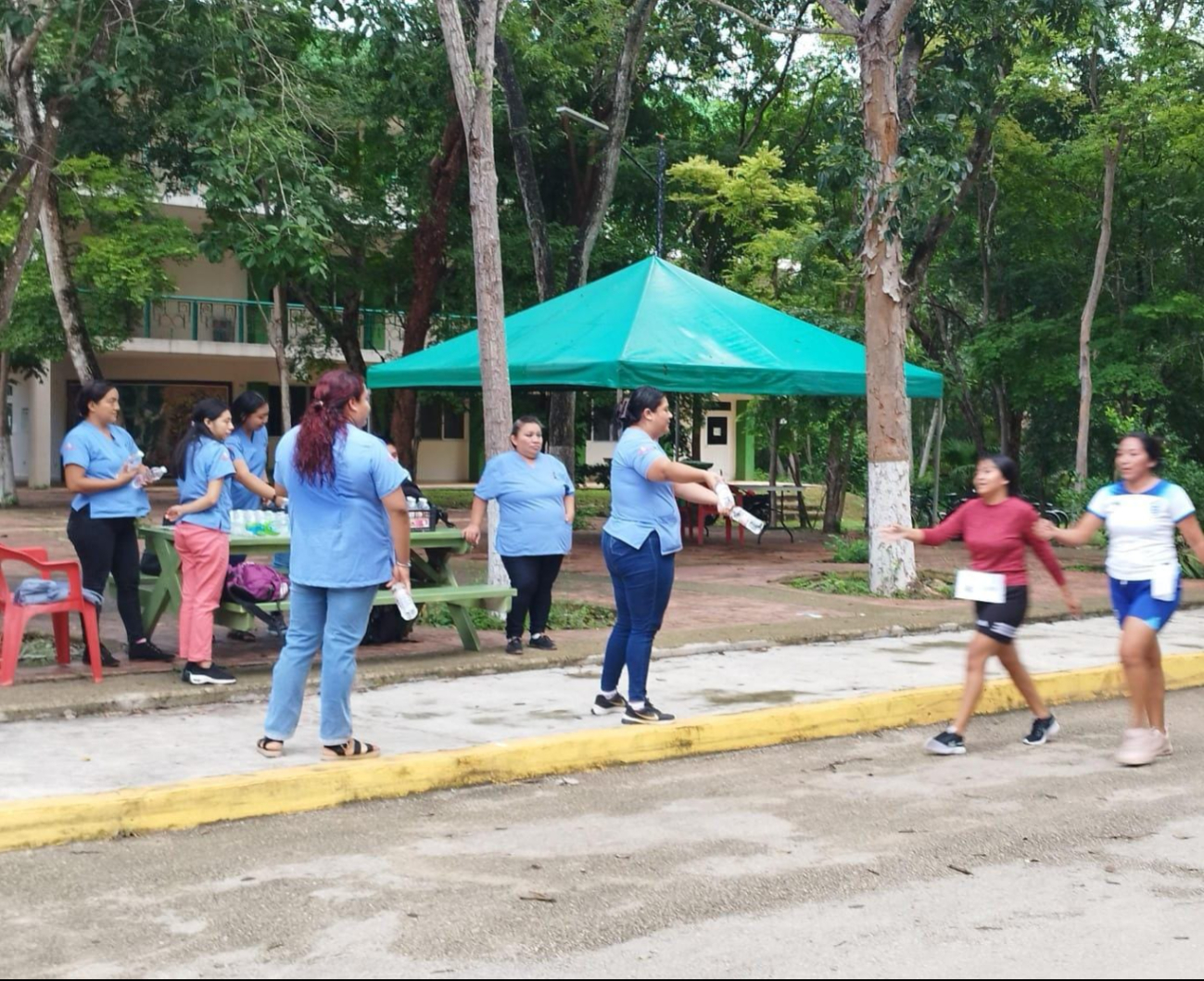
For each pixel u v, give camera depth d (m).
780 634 11.77
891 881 5.54
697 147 29.19
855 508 37.22
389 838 6.16
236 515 10.08
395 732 7.97
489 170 12.18
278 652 10.41
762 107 29.91
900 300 15.37
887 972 4.53
